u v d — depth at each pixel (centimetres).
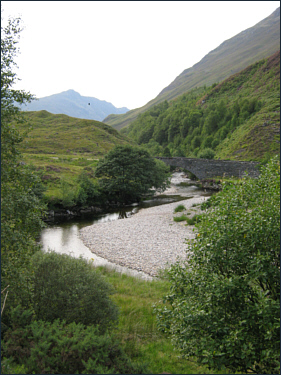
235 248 706
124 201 5278
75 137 11806
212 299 680
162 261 2214
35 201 775
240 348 633
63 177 4841
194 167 7588
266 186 801
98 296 841
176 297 805
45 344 623
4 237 695
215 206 852
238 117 13700
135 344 862
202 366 776
